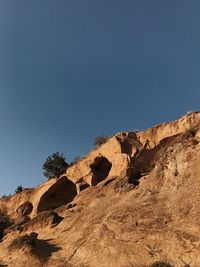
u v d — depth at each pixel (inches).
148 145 1857.8
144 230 1218.0
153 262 1107.3
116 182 1692.9
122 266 1141.7
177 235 1137.4
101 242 1275.8
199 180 1290.6
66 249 1370.6
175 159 1432.1
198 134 1515.7
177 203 1259.8
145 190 1440.7
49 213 1721.2
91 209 1601.9
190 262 1055.0
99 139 2309.3
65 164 2407.7
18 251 1428.4
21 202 2444.6
